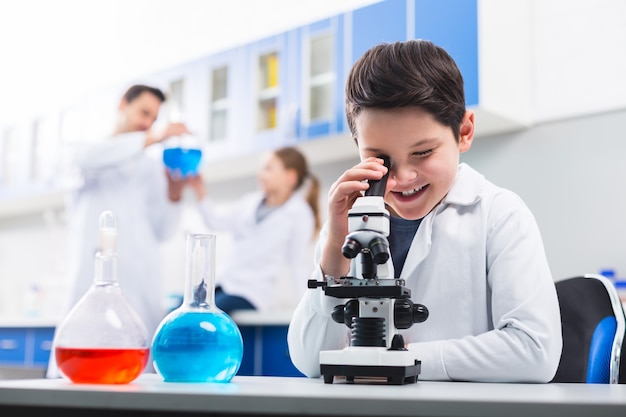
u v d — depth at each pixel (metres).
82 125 4.82
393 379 0.95
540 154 3.23
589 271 3.06
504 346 1.17
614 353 1.47
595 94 3.10
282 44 3.88
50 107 5.59
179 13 4.84
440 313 1.42
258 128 3.96
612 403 0.64
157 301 4.09
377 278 1.01
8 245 6.01
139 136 4.02
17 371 5.30
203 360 0.97
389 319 1.01
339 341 1.29
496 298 1.31
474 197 1.43
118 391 0.78
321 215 4.04
